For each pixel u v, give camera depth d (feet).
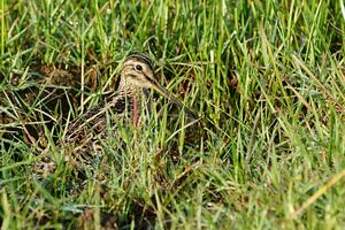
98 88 46.19
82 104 44.37
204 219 34.73
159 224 35.35
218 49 45.01
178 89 45.80
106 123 41.63
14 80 46.14
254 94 44.14
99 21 47.11
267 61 43.98
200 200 35.55
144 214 36.99
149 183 37.81
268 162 38.34
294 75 43.86
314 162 37.29
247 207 34.86
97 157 39.65
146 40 47.01
